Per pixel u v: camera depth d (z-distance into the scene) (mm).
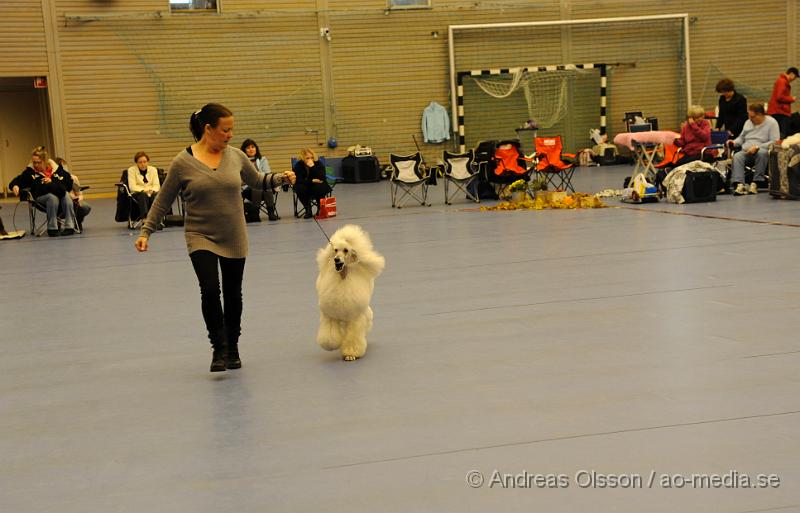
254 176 5422
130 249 11453
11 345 6352
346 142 23125
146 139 21781
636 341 5438
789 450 3572
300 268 9062
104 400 4852
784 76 15477
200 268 5148
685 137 13883
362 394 4668
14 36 20641
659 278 7406
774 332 5465
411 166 15414
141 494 3490
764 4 24641
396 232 11633
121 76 21453
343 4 22703
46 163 13438
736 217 10969
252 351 5762
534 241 10031
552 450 3703
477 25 23297
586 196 13703
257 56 22328
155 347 6051
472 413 4246
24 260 10930
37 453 4047
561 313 6324
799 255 8109
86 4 21016
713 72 24688
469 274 8133
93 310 7500
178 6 21672
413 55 23266
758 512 3049
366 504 3271
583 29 24000
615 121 24422
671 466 3471
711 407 4141
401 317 6484
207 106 5152
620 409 4180
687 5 24312
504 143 14953
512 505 3201
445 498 3287
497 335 5793
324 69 22766
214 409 4570
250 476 3611
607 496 3234
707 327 5684
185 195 5211
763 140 13445
